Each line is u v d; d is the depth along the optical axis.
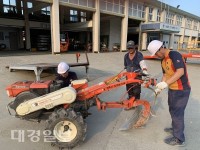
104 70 9.90
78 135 2.88
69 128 2.98
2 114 4.19
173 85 2.96
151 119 4.08
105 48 22.48
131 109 4.34
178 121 3.03
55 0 14.41
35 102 2.98
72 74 3.95
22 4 20.81
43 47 20.98
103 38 24.75
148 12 25.25
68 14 24.30
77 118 2.89
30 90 3.31
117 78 3.34
